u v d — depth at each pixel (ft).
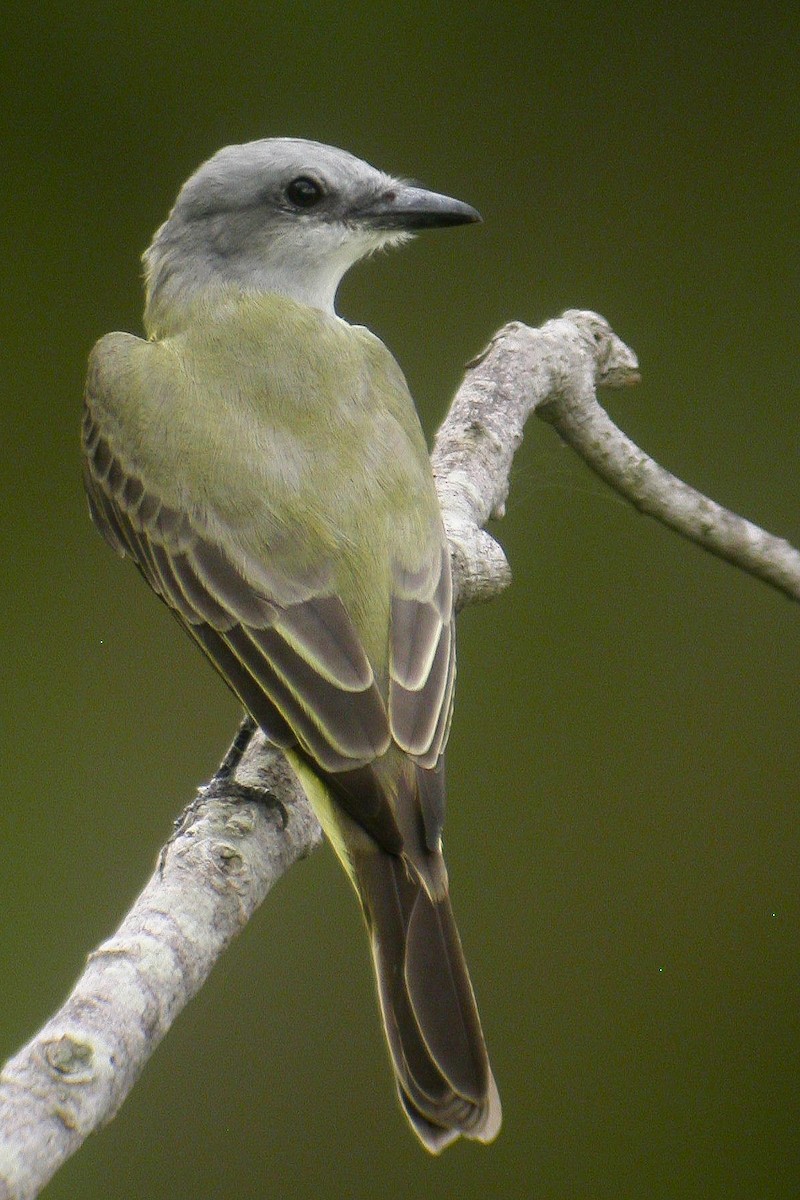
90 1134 11.33
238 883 11.50
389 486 11.64
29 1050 11.33
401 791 11.52
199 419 11.67
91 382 11.75
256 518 11.61
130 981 11.41
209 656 11.60
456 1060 11.44
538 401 11.99
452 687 11.59
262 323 11.73
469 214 11.84
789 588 11.98
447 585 11.64
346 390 11.68
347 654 11.56
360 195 11.84
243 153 11.83
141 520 11.66
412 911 11.48
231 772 11.65
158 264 11.84
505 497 11.94
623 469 12.00
